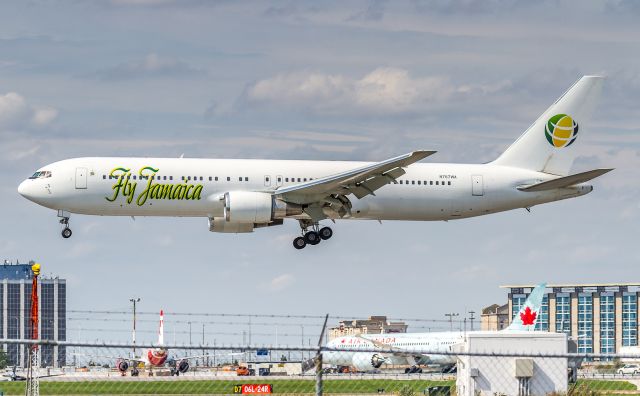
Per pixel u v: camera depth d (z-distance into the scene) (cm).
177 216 15712
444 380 11531
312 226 16775
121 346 6050
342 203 15938
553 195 17075
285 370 14850
